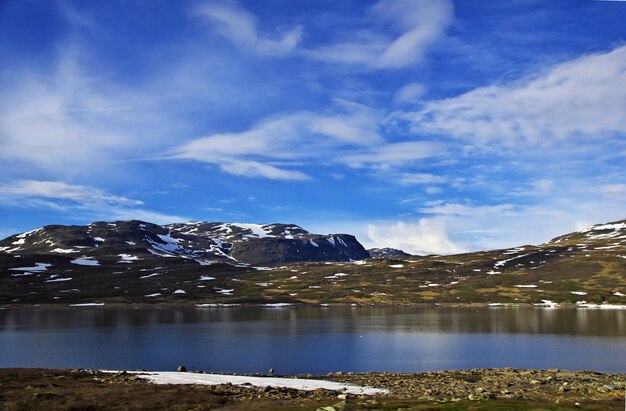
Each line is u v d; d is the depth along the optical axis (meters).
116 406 30.77
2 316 144.50
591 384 41.56
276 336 94.88
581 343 82.31
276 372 59.62
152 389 37.00
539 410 28.38
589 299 179.75
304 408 30.42
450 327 109.94
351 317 139.25
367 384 43.56
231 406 31.53
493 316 137.50
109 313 155.88
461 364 64.38
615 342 83.31
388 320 128.75
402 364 64.69
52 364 65.31
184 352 75.25
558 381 44.56
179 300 199.88
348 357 70.38
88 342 87.00
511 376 48.62
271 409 30.33
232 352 75.06
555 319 125.44
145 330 106.44
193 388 38.03
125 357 70.88
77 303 188.88
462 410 28.58
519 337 91.12
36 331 105.00
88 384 38.44
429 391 38.88
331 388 40.50
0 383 37.72
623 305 167.00
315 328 109.56
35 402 30.80
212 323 122.44
